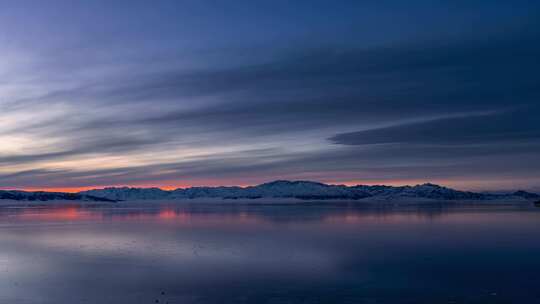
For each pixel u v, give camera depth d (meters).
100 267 34.72
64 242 50.81
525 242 49.62
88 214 127.75
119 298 26.00
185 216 112.69
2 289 28.05
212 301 25.41
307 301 25.41
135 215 120.69
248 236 56.97
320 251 42.78
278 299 25.75
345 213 126.19
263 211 145.38
